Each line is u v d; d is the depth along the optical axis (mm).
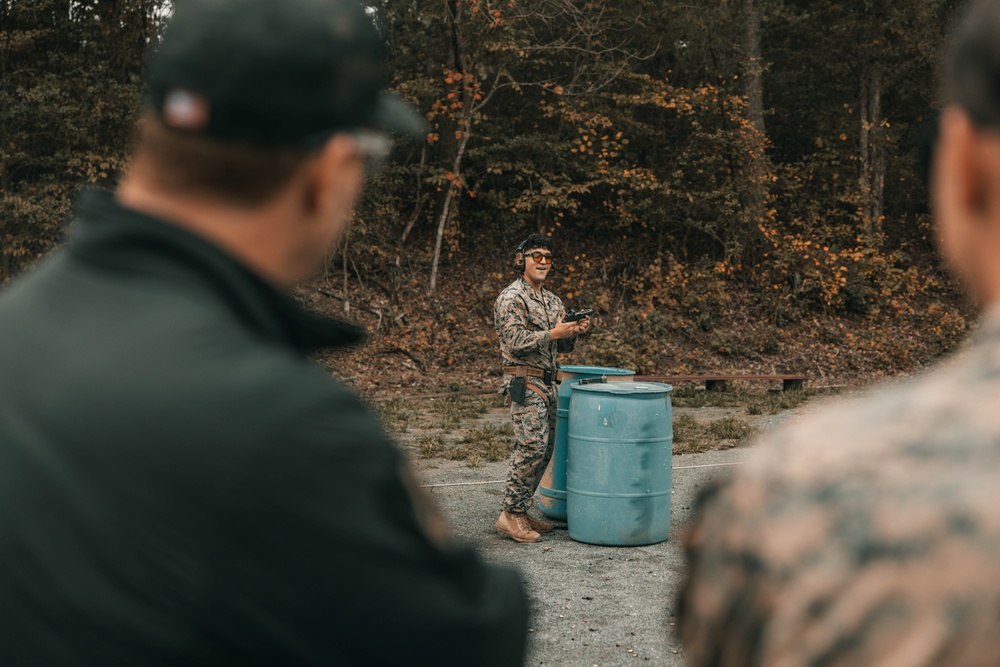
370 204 18328
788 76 21453
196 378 831
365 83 952
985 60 639
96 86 15695
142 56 16422
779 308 18656
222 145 906
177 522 790
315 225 985
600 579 5562
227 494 792
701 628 696
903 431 633
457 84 17578
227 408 818
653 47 19797
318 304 17172
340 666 820
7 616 802
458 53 17250
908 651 568
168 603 782
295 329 1000
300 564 795
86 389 834
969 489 585
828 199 20828
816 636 598
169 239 899
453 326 17516
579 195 20047
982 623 554
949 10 19469
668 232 19828
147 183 949
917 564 577
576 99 18750
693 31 18984
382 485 851
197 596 784
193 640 785
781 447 686
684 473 8773
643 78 18734
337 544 805
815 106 21797
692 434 10875
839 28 20016
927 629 565
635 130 19438
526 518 6496
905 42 19734
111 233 915
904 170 20359
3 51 15547
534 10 17812
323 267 17641
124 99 15828
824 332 18578
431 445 9852
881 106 21719
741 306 19000
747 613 647
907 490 600
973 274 701
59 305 903
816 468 642
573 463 6375
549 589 5363
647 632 4691
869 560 590
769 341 18141
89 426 819
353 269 18094
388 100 1030
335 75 917
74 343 865
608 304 18516
